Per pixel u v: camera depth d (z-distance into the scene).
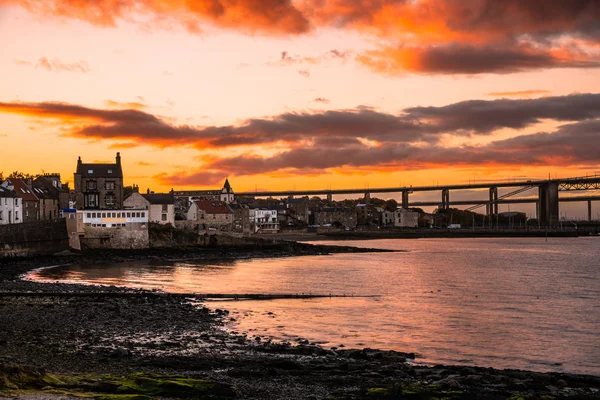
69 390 33.41
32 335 50.97
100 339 50.91
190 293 81.06
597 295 85.12
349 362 45.12
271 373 40.16
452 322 63.78
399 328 60.47
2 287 82.25
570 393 37.66
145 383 35.41
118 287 86.31
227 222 199.50
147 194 184.75
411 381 39.50
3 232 120.88
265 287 92.38
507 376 41.41
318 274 114.56
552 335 57.62
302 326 60.78
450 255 175.88
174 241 168.62
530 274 116.19
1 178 165.75
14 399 30.95
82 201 171.12
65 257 133.62
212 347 49.41
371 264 140.25
